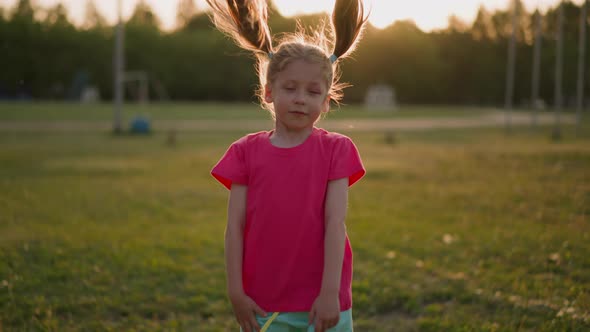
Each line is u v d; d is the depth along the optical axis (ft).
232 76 207.10
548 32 77.36
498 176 28.84
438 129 78.74
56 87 196.03
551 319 9.68
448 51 217.77
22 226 17.24
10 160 36.14
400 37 212.02
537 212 19.15
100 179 28.53
